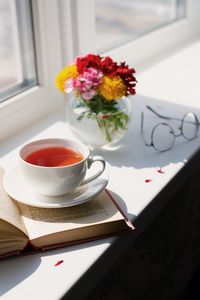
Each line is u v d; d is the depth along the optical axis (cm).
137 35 142
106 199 76
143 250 104
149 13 148
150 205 79
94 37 121
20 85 107
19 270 65
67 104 90
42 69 106
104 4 128
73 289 64
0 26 107
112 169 88
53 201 72
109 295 95
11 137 99
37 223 69
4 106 97
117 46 133
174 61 142
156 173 87
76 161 74
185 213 124
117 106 88
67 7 108
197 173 125
